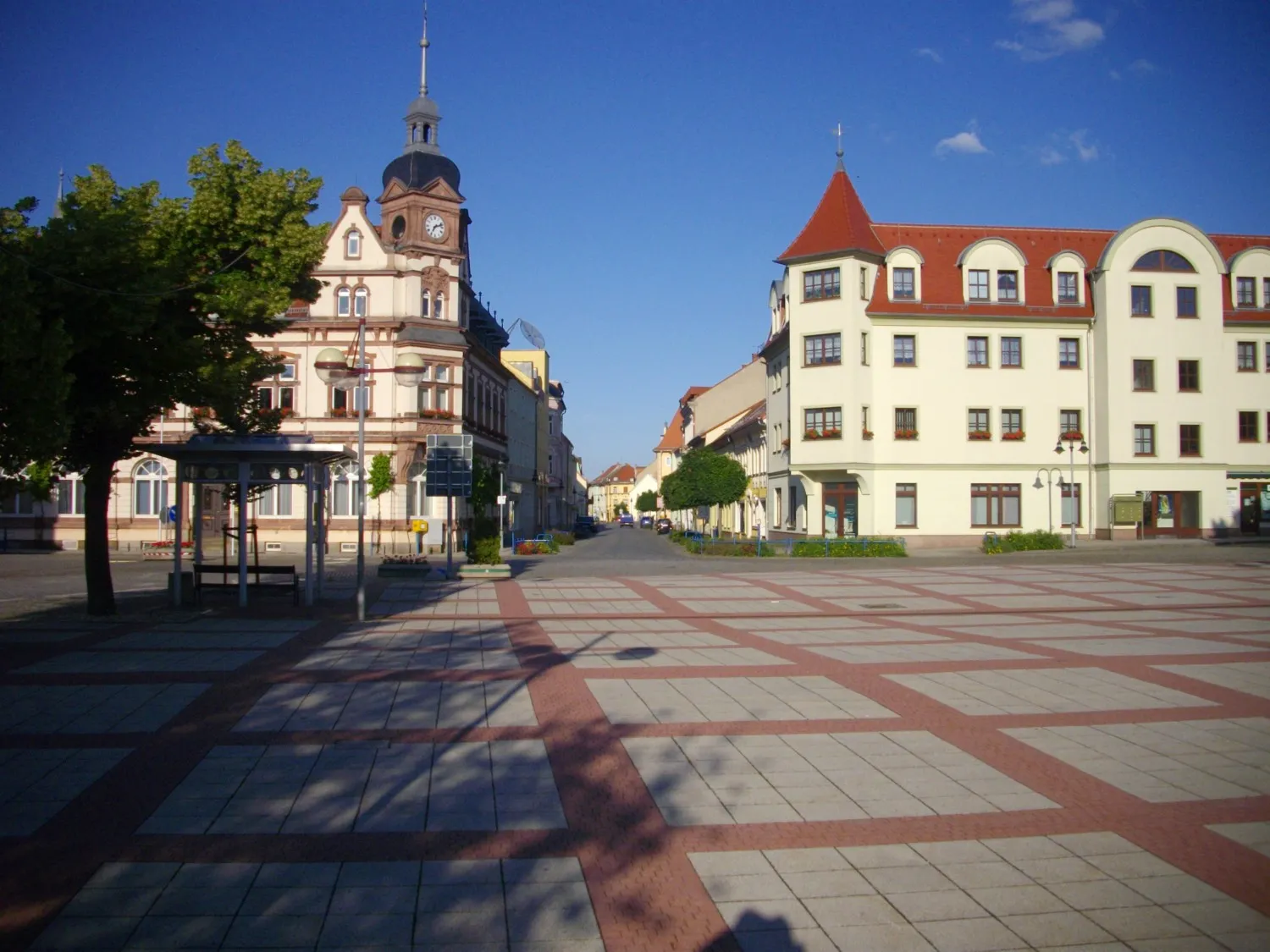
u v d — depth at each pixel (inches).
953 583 1019.9
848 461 1632.6
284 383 1749.5
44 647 569.0
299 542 1759.4
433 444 1111.0
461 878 229.5
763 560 1439.5
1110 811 276.4
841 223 1672.0
